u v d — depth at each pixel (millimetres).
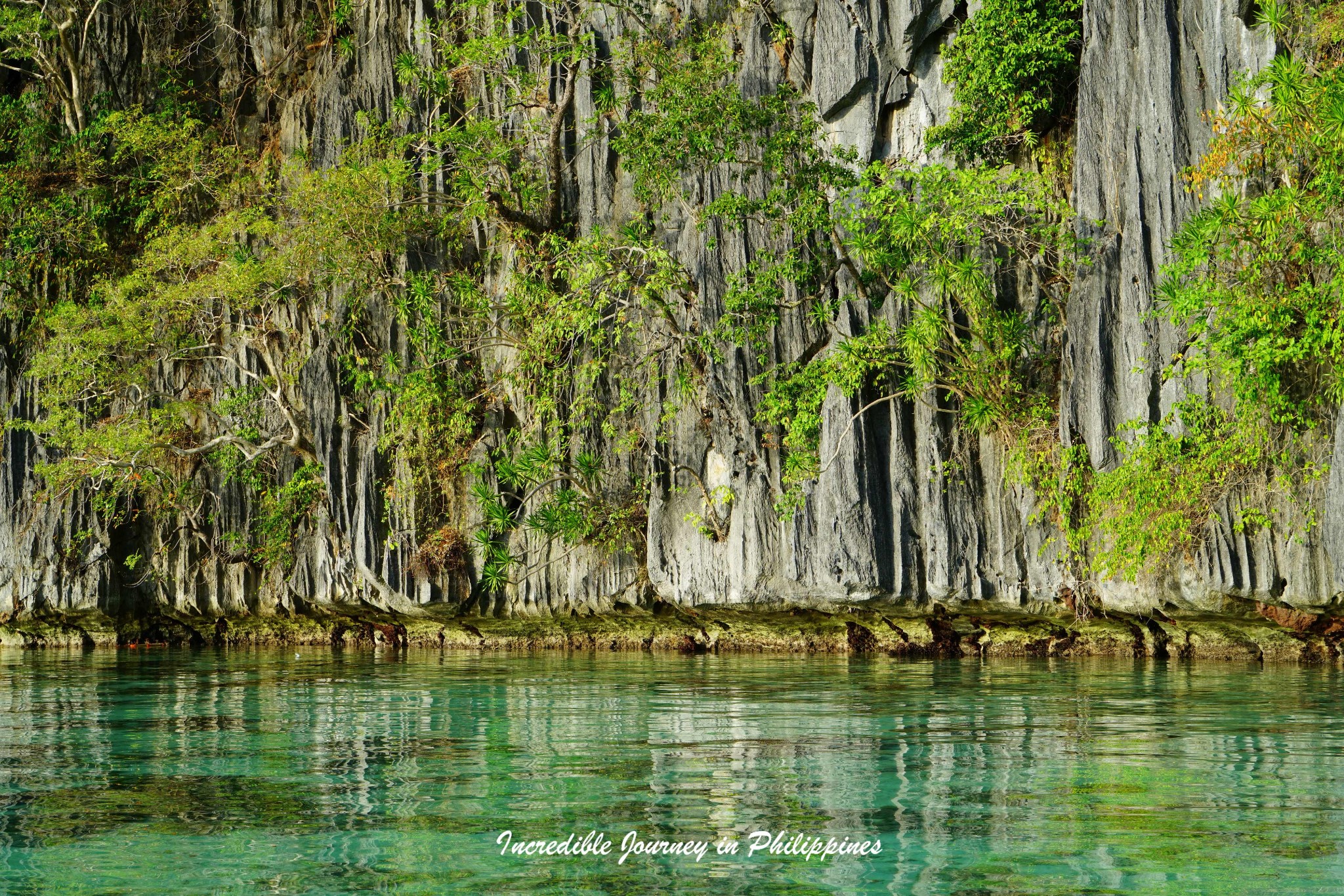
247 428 25422
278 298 25344
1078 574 18719
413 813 6867
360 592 24391
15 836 6398
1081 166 18906
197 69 29219
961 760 8453
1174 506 17188
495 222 24766
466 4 24375
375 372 24875
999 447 19578
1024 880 5488
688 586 21281
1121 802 7016
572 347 22766
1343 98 14508
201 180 26688
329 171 23938
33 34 28469
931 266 19656
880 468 20000
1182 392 17250
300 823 6648
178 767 8375
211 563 26094
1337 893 5230
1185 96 17969
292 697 13227
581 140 24078
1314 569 16203
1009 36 19797
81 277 27688
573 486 22938
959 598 19391
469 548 23547
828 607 20359
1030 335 19578
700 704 12117
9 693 14000
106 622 25953
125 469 25531
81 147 27891
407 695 13359
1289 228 15586
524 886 5492
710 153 21047
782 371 20891
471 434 24016
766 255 20609
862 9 21562
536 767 8258
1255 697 12453
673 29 23469
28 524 26047
